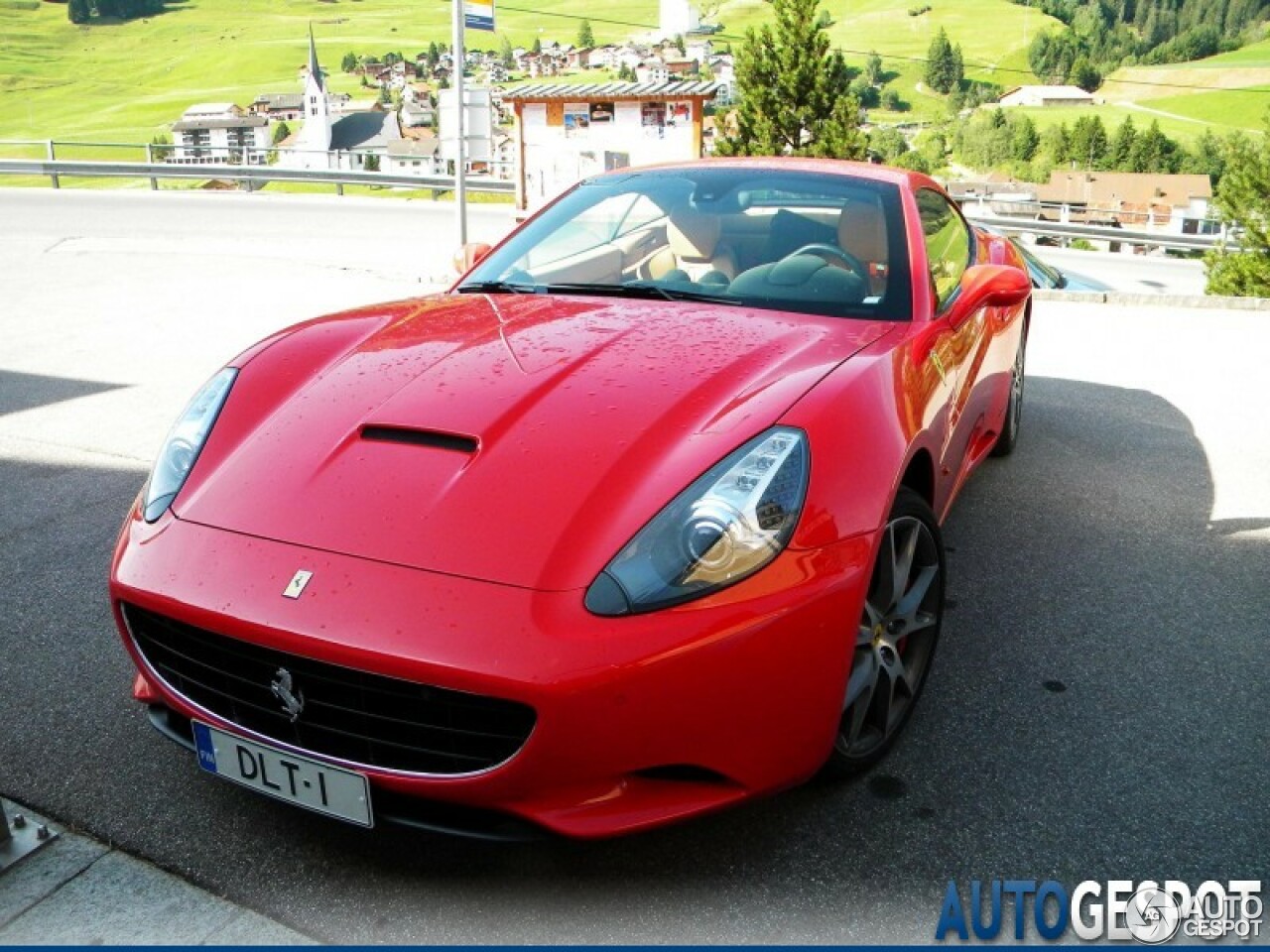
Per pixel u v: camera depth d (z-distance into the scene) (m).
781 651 1.88
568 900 1.97
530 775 1.79
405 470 2.04
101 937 1.86
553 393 2.21
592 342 2.46
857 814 2.21
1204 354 6.93
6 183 27.56
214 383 2.51
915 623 2.42
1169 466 4.52
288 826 2.16
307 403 2.32
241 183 21.84
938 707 2.62
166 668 2.09
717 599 1.84
